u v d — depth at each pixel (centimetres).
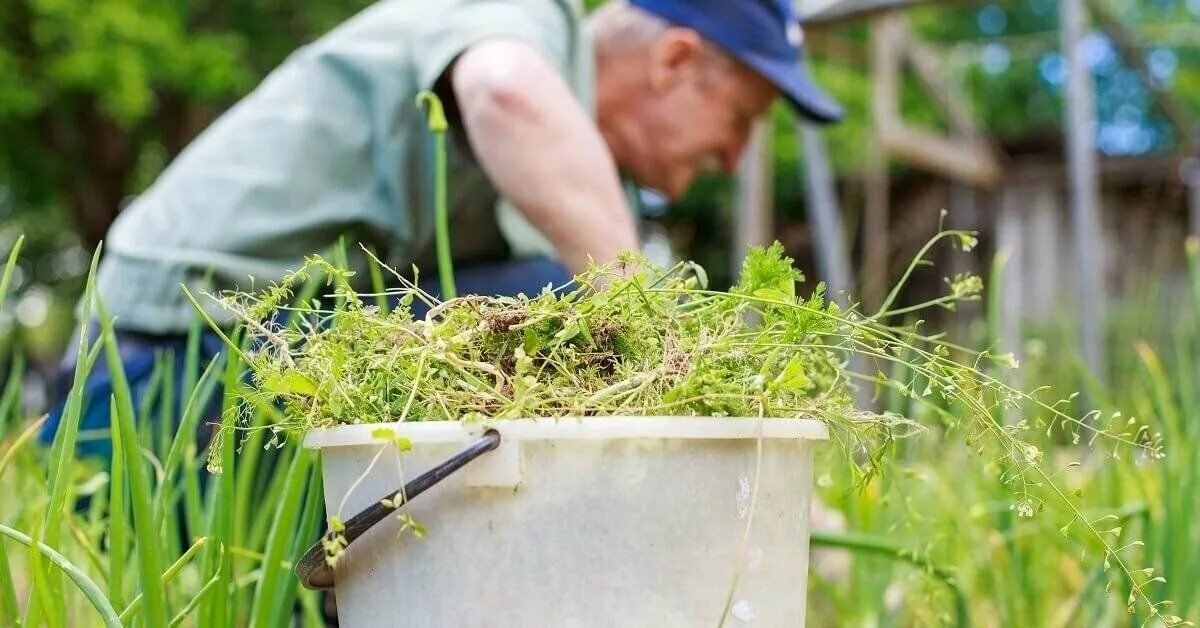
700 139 265
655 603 115
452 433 115
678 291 124
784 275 128
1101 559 170
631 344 123
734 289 129
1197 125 905
